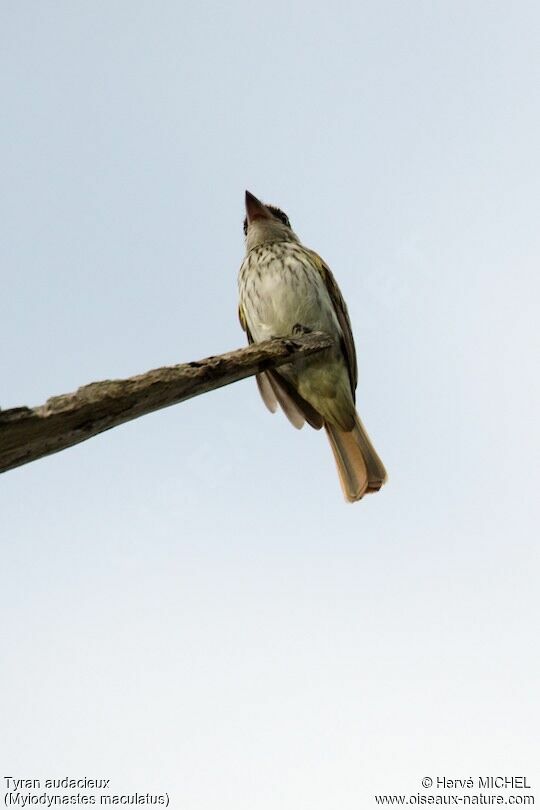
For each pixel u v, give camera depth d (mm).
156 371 7008
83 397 6414
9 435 6102
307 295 11680
